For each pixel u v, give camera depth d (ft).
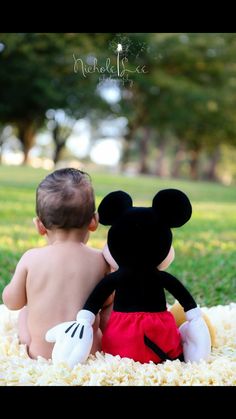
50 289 9.46
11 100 76.02
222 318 12.01
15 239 22.35
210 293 15.90
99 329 10.05
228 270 18.62
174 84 81.51
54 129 91.81
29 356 9.57
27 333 9.87
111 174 66.28
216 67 84.58
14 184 44.57
